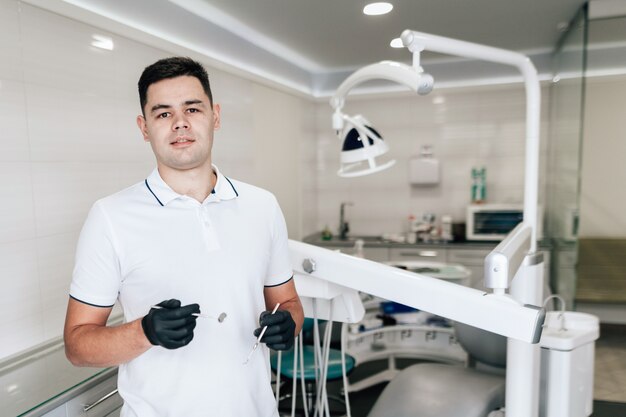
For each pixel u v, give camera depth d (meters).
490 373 2.28
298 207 5.01
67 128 2.18
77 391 1.55
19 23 1.93
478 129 4.90
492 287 1.01
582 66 3.09
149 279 1.08
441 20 3.33
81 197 2.27
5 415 1.40
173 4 2.91
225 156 3.61
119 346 0.97
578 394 1.93
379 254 4.79
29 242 2.01
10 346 1.94
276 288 1.33
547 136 4.70
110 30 2.39
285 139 4.64
